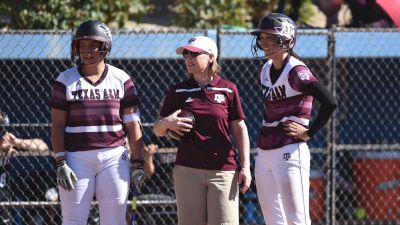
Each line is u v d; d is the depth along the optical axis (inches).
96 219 772.6
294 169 559.2
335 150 824.9
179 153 570.3
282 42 557.0
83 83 545.3
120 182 547.5
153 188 812.6
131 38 808.3
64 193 542.9
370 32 833.5
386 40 840.3
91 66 547.5
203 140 561.0
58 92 546.0
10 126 792.3
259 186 582.2
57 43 794.8
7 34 786.2
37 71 813.2
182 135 559.2
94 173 548.1
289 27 559.8
